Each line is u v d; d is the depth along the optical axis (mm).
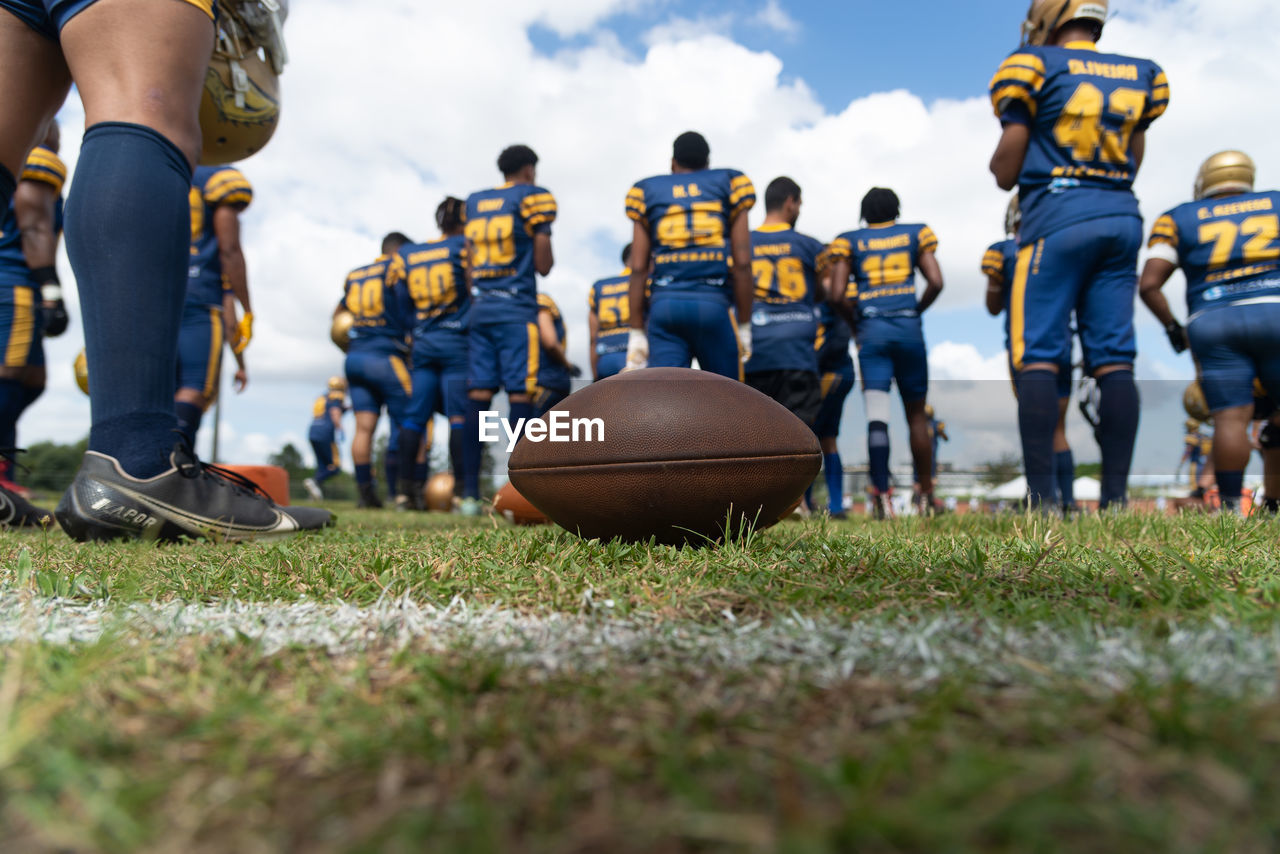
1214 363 4422
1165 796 539
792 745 647
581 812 541
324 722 703
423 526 3641
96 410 2355
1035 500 3762
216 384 5211
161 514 2363
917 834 470
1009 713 699
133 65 2281
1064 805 505
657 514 1927
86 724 677
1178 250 4574
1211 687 750
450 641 1029
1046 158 3924
